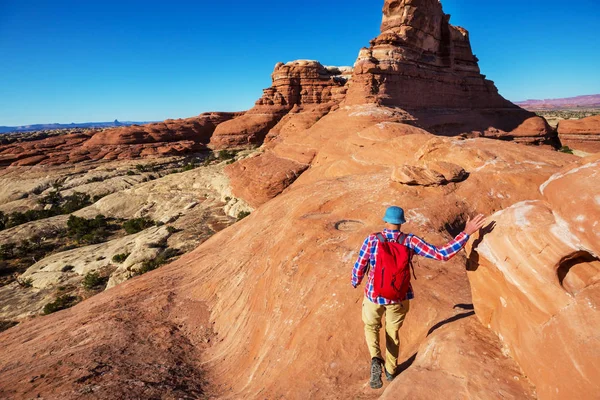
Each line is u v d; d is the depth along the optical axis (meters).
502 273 2.96
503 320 3.12
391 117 35.66
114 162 74.31
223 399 5.29
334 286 5.89
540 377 2.58
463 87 53.81
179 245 28.23
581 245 2.51
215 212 36.34
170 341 7.16
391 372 3.63
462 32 54.19
